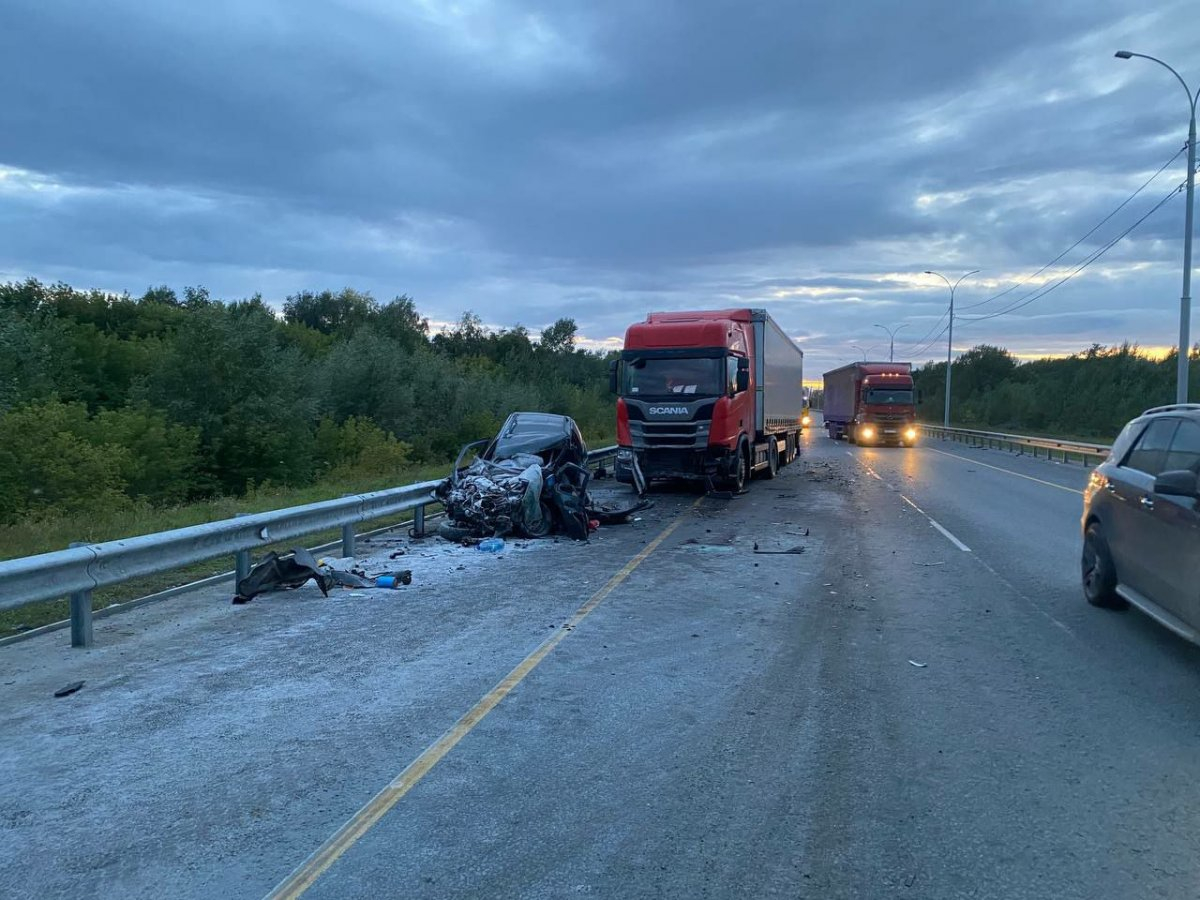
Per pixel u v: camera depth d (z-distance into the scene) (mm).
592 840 3904
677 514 15977
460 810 4184
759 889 3516
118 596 8789
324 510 10469
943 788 4441
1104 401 52000
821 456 34469
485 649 6945
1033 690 5988
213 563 10656
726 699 5785
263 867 3674
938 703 5723
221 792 4379
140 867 3674
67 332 34125
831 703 5715
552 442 14898
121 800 4293
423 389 37562
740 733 5180
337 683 6078
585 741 5043
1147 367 53719
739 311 21609
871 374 41344
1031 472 26375
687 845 3863
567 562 10938
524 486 12812
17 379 24250
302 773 4602
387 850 3811
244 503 16953
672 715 5480
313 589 9219
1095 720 5410
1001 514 15898
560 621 7867
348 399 34750
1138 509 7254
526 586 9430
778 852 3805
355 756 4820
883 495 19344
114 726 5270
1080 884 3553
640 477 18094
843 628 7660
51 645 7070
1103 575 8141
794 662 6637
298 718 5406
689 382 18172
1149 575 6988
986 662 6648
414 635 7371
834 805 4246
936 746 4992
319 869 3652
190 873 3625
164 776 4566
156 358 29359
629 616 8055
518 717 5422
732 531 13727
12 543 11570
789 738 5105
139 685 6051
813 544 12414
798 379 29625
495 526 12664
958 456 34656
